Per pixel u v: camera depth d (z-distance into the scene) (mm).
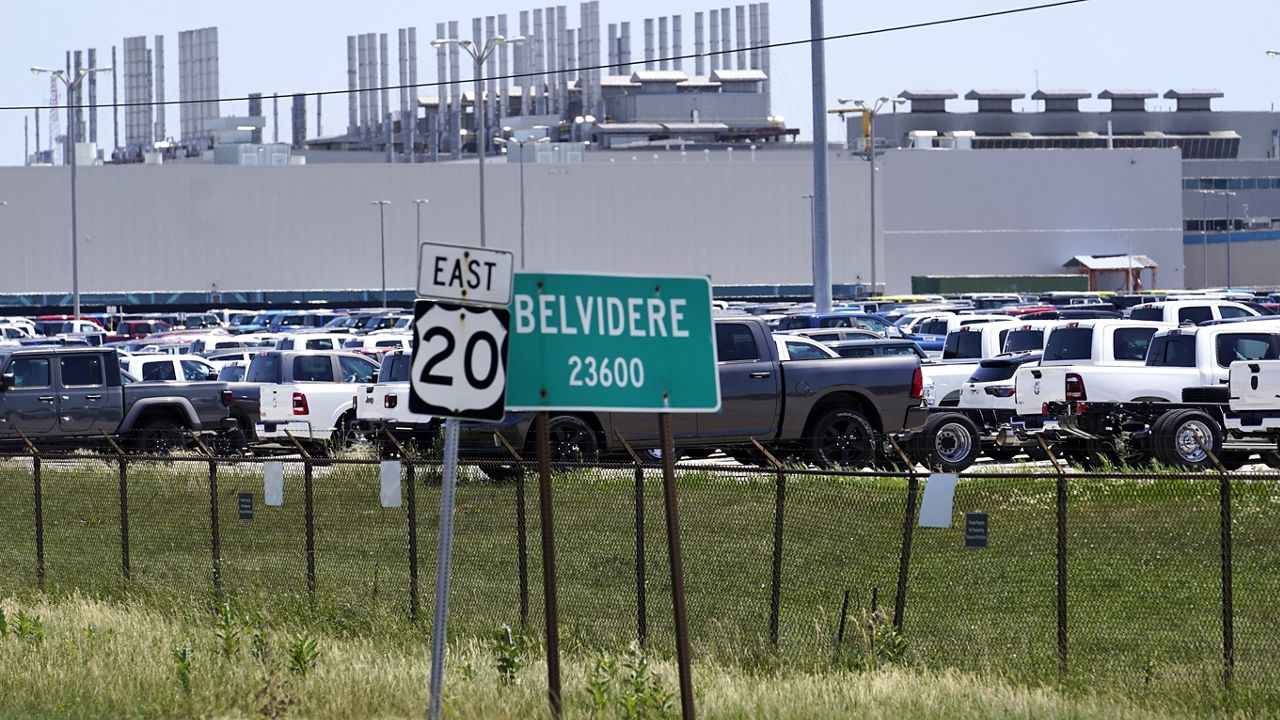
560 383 39750
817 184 173625
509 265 39094
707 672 53969
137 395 118875
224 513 92688
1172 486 78562
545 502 41531
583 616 66625
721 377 94375
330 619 66625
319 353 124250
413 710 47375
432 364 38688
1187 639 58188
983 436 97625
